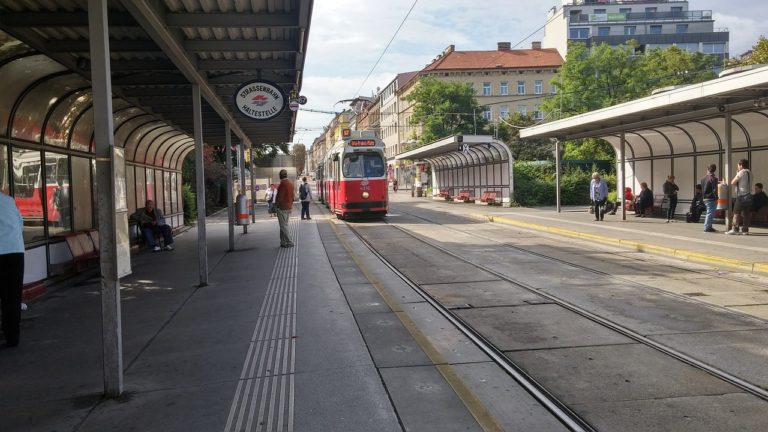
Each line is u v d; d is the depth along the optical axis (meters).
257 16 8.16
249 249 15.33
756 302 8.02
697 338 6.32
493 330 6.78
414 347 6.14
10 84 8.88
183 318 7.68
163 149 19.03
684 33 105.50
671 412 4.42
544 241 15.84
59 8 7.39
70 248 11.03
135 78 10.89
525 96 81.12
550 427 4.23
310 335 6.67
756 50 37.62
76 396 5.00
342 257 13.27
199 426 4.31
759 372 5.24
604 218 21.67
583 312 7.53
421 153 36.22
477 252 13.67
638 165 23.16
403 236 17.77
